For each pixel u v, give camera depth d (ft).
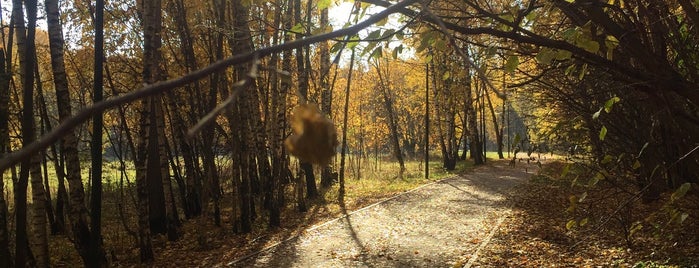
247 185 42.80
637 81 15.35
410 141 157.38
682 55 17.08
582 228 34.42
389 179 78.23
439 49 11.34
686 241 26.17
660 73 14.07
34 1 24.08
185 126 58.70
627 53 15.25
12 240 36.35
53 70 29.48
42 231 29.30
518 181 70.18
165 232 44.21
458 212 47.55
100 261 30.22
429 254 33.12
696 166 19.03
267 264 32.07
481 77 4.96
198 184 54.65
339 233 40.04
